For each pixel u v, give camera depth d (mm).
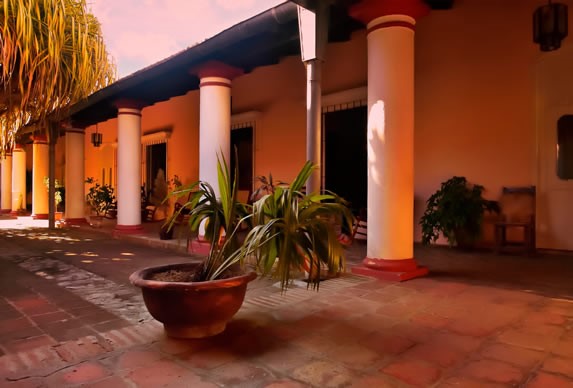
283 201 2625
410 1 4180
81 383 2096
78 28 4457
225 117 6074
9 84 4316
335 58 7805
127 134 7984
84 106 8031
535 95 5824
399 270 4262
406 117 4309
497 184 6109
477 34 6238
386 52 4285
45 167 12820
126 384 2084
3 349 2539
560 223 5695
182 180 11078
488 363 2283
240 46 5688
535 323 2910
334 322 2979
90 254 6266
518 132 5953
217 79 6023
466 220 5859
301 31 4348
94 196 11336
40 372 2221
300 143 8289
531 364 2268
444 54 6551
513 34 5961
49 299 3727
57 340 2688
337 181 7770
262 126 8984
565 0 5594
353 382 2090
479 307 3285
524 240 5691
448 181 6305
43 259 5844
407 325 2902
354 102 7477
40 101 4426
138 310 3375
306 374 2178
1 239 8062
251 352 2463
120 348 2543
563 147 5676
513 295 3619
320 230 2631
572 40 5551
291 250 2576
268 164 8875
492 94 6141
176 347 2547
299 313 3189
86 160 15305
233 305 2676
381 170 4352
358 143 7449
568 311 3170
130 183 8070
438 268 4789
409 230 4371
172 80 6910
